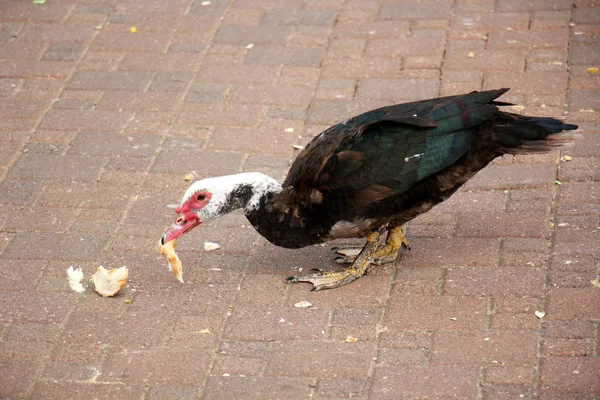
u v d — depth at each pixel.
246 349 5.31
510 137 5.66
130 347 5.36
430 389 4.89
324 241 5.99
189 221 5.87
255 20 9.45
